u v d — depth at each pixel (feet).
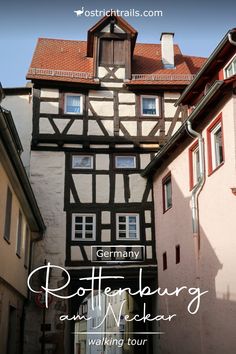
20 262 47.93
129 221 58.54
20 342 51.80
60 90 61.41
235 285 35.99
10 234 41.22
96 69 62.39
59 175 59.21
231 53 43.73
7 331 42.34
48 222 57.67
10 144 33.58
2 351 39.63
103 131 60.54
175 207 51.26
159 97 62.23
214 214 40.65
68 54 67.77
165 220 54.65
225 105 38.93
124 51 63.36
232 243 36.91
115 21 63.72
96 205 58.65
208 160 42.42
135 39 64.54
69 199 58.65
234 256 36.47
